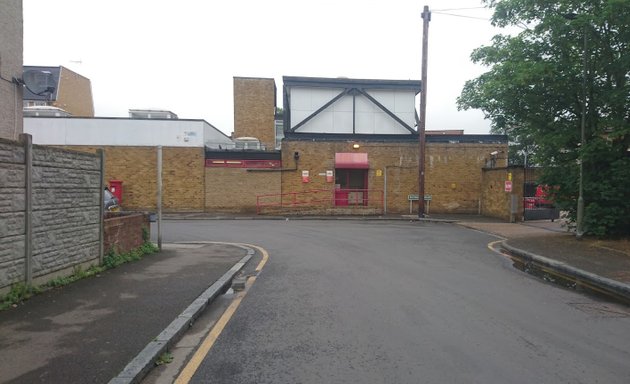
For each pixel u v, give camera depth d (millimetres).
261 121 34281
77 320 5523
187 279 8086
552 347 5074
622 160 13148
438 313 6367
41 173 6773
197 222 20719
